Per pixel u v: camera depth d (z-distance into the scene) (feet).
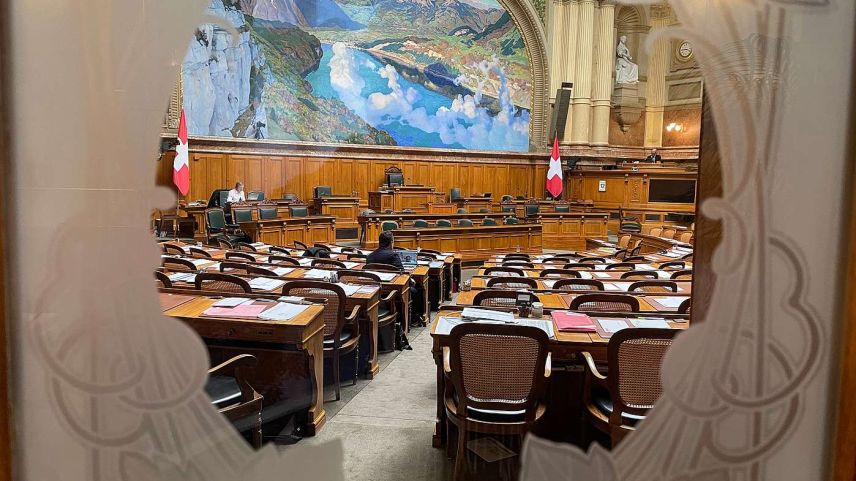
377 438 9.31
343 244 36.65
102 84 4.14
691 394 4.22
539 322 9.64
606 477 4.34
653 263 21.59
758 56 3.98
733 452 4.18
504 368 7.68
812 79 3.91
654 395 7.09
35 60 4.05
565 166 49.52
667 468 4.27
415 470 8.16
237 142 35.96
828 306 3.94
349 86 43.52
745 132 4.02
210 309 9.76
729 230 4.08
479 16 49.67
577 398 8.37
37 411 4.20
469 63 50.08
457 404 8.12
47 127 4.09
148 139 4.25
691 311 4.65
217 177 35.29
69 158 4.13
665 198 44.34
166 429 4.32
